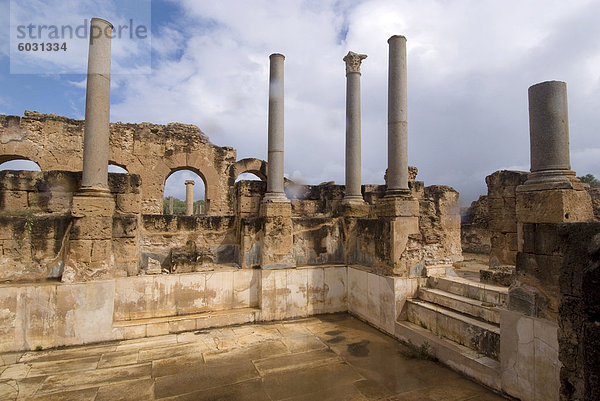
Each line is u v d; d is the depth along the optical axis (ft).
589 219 15.06
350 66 34.30
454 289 23.08
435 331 21.77
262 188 31.40
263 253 28.55
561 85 15.94
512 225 28.76
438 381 17.80
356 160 33.65
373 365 19.74
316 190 37.60
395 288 24.26
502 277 22.06
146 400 16.07
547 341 14.38
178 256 27.40
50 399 16.12
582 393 9.65
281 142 30.76
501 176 29.68
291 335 24.70
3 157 44.19
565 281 10.32
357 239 31.35
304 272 29.45
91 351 21.57
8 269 22.82
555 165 15.52
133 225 25.35
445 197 34.17
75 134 46.06
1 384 17.43
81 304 22.50
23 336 21.49
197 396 16.40
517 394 15.51
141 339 23.63
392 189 26.76
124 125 48.83
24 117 43.70
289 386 17.34
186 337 24.08
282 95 31.24
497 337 17.47
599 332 8.38
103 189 24.12
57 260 23.77
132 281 24.93
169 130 51.49
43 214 24.53
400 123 27.07
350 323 27.63
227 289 27.89
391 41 27.94
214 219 30.66
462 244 50.21
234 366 19.61
